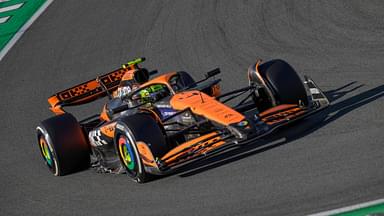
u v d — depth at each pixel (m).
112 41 64.12
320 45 50.88
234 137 31.97
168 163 31.98
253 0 62.19
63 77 60.50
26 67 64.94
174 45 58.97
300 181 29.80
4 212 35.84
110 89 42.66
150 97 36.72
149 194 32.69
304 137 34.91
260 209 28.11
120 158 34.94
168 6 67.00
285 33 54.56
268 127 32.69
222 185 31.47
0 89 62.03
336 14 55.22
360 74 43.91
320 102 35.22
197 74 52.12
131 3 70.81
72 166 39.12
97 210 32.59
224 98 46.09
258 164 32.84
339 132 34.56
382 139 32.38
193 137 35.47
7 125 53.62
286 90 35.72
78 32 68.50
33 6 78.81
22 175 41.50
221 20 60.38
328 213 26.39
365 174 28.95
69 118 39.47
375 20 52.62
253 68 36.59
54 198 36.06
